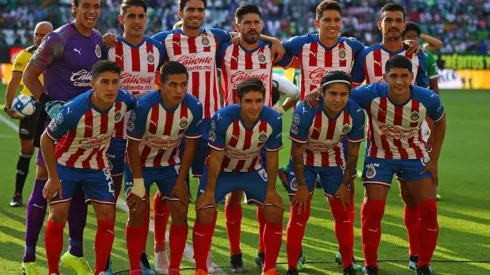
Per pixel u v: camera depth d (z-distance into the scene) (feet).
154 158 21.13
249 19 23.27
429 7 112.88
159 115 20.26
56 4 104.88
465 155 45.27
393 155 21.59
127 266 22.44
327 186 22.11
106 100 19.15
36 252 23.48
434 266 22.50
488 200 32.27
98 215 20.31
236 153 20.65
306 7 110.42
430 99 21.07
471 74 103.35
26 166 30.17
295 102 29.66
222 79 24.30
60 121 19.40
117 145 22.06
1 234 25.70
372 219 21.42
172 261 21.16
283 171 29.89
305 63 24.49
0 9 102.83
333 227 27.22
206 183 20.81
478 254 23.82
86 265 21.25
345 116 21.02
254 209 30.17
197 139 20.93
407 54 24.27
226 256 23.65
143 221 20.97
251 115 19.95
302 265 22.38
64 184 20.06
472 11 113.39
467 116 67.56
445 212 29.91
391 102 21.03
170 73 19.80
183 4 23.40
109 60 21.25
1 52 94.07
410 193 22.50
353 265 22.22
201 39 23.72
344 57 24.45
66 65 21.43
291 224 21.39
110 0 104.68
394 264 22.88
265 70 23.93
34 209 21.03
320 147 21.61
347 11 110.52
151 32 105.70
